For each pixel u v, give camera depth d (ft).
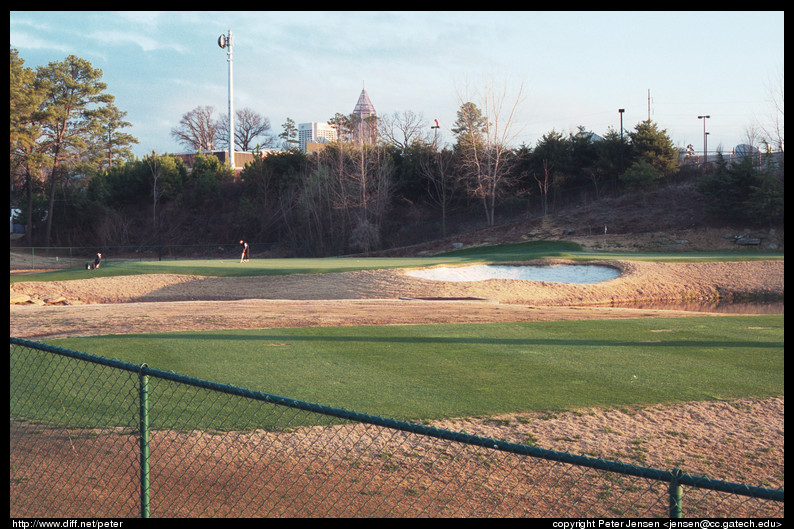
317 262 155.12
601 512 20.56
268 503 20.27
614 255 148.05
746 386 37.60
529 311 75.56
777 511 20.92
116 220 266.57
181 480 21.95
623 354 46.80
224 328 59.21
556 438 28.37
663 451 27.02
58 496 20.27
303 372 40.19
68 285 116.26
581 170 237.25
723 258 136.26
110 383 35.96
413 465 24.34
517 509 20.61
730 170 187.32
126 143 299.38
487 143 227.40
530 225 208.13
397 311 74.33
